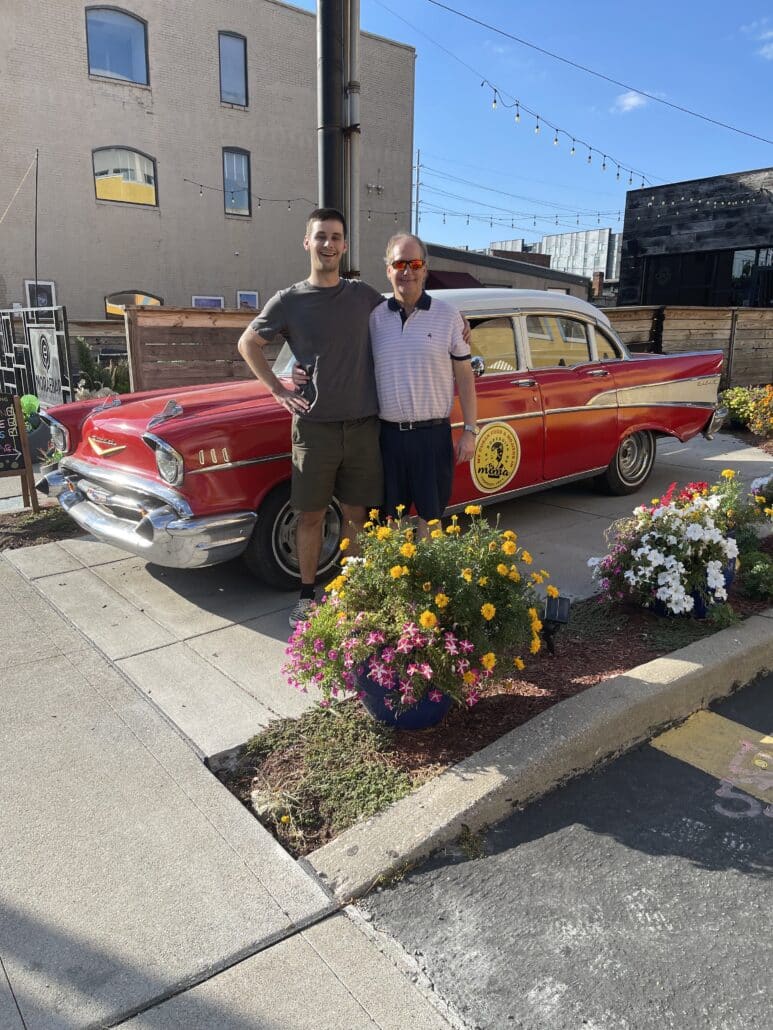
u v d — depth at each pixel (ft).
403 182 82.17
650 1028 5.81
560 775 8.82
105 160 63.98
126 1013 5.88
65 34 60.44
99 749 9.36
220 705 10.40
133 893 7.07
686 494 13.66
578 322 19.17
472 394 12.16
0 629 12.94
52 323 26.45
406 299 11.57
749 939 6.65
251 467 13.06
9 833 7.85
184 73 66.69
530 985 6.18
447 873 7.44
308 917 6.83
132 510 13.61
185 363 22.93
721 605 12.01
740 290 52.60
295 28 72.43
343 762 8.90
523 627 9.16
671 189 54.70
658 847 7.80
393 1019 5.86
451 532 10.14
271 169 73.20
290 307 11.48
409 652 8.64
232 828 7.93
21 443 19.69
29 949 6.45
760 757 9.40
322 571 14.47
